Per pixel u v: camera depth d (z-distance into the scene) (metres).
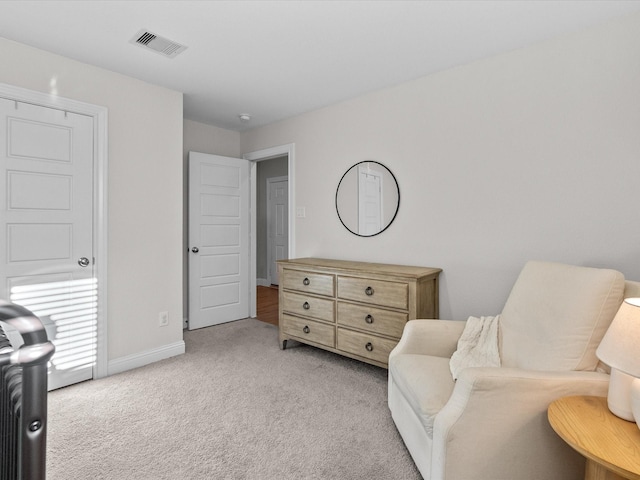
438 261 2.68
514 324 1.79
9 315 0.73
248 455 1.72
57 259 2.39
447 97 2.61
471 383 1.27
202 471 1.61
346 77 2.76
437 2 1.83
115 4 1.85
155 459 1.68
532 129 2.25
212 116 3.74
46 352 0.73
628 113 1.94
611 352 1.12
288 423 2.00
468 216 2.53
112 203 2.64
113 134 2.64
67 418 2.04
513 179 2.33
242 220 4.21
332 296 2.80
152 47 2.30
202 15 1.95
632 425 1.12
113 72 2.64
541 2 1.83
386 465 1.66
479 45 2.27
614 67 1.97
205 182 3.86
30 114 2.28
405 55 2.40
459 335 2.00
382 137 3.00
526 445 1.30
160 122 2.93
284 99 3.23
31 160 2.28
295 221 3.72
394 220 2.93
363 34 2.14
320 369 2.76
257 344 3.35
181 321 3.10
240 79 2.79
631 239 1.94
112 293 2.65
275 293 5.93
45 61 2.33
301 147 3.65
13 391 0.78
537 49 2.22
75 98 2.46
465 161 2.54
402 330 2.39
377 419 2.04
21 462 0.71
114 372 2.66
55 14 1.94
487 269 2.45
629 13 1.92
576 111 2.09
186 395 2.33
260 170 6.75
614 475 1.06
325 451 1.75
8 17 1.96
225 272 4.07
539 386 1.29
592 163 2.05
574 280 1.56
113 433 1.89
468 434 1.28
